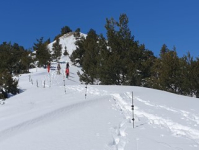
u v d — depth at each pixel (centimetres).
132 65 3045
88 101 1812
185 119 1299
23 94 2517
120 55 3216
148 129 1187
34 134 1188
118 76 3212
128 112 1551
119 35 3291
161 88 2916
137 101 1811
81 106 1708
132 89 2355
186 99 1898
